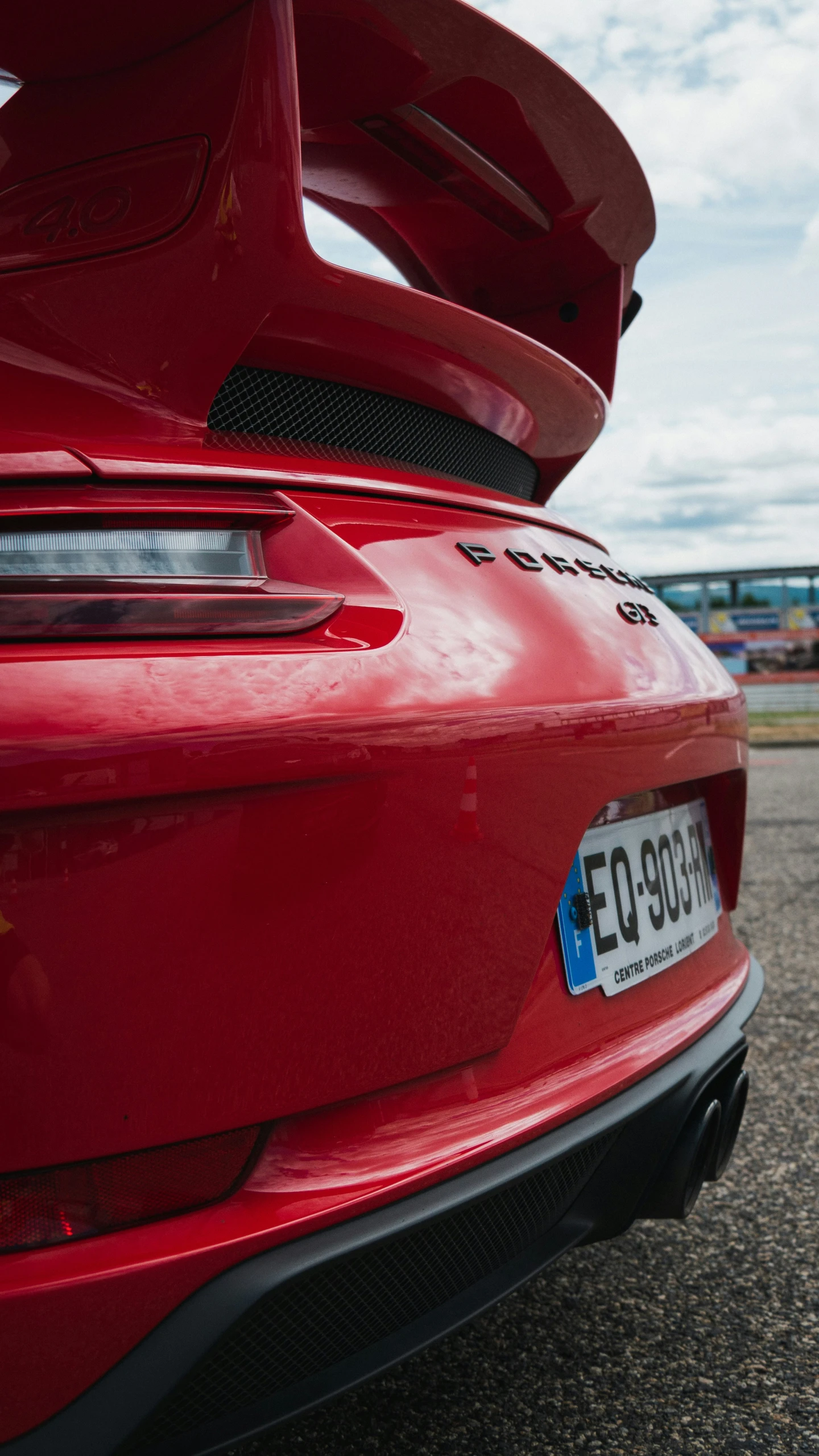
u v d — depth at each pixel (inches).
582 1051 46.6
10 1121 30.4
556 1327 60.1
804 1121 87.5
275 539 38.6
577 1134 43.2
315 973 34.7
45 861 30.0
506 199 61.1
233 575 36.2
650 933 54.3
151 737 30.7
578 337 71.8
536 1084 43.4
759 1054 102.8
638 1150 49.1
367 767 34.6
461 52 48.9
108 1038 31.2
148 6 39.8
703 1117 53.0
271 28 39.2
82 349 41.2
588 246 66.6
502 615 43.5
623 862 52.8
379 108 53.6
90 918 30.6
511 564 47.2
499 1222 42.6
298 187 39.9
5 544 32.9
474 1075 40.9
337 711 34.2
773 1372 55.3
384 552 41.3
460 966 39.1
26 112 45.2
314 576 38.2
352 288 42.1
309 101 53.0
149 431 40.9
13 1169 30.6
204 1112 33.0
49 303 42.0
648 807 56.0
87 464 36.2
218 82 40.1
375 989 36.3
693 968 59.0
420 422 52.7
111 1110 31.5
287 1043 34.4
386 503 44.3
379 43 47.6
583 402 59.8
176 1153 33.2
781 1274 65.4
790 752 543.8
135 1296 31.6
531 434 60.6
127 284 40.9
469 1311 41.0
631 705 46.7
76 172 43.1
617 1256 68.4
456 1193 38.1
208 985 32.6
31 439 37.5
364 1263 37.0
